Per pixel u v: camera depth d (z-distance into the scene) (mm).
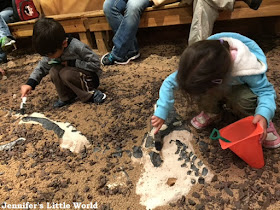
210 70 1010
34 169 1410
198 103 1354
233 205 1114
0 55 2773
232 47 1201
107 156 1437
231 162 1300
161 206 1157
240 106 1354
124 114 1734
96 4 2652
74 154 1483
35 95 2131
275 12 2074
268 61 2115
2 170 1426
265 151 1327
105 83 2137
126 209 1164
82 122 1710
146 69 2287
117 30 2371
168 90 1296
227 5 1974
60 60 1798
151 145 1466
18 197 1271
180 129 1523
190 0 2178
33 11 2812
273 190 1146
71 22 2623
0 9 3105
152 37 2885
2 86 2377
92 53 1778
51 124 1727
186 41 2689
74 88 1833
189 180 1246
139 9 2238
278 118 1502
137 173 1324
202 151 1379
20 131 1699
